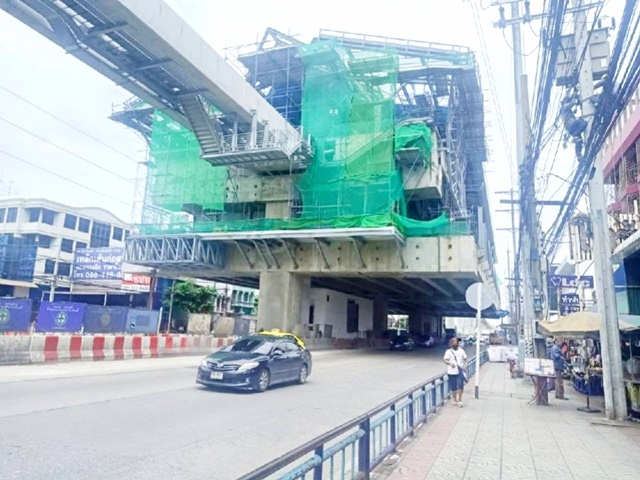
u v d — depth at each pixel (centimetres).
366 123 3086
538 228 1734
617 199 1783
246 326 3994
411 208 3834
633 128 1586
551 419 1000
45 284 4503
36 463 561
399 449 684
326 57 3225
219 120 2972
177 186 3459
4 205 4819
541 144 1136
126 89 2409
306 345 3244
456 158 3741
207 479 541
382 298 5047
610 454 710
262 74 3619
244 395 1173
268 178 3347
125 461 586
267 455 648
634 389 1052
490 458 662
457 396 1127
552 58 816
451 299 5441
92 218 5128
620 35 561
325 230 2853
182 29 2144
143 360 1883
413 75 3403
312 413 975
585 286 2680
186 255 3222
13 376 1240
